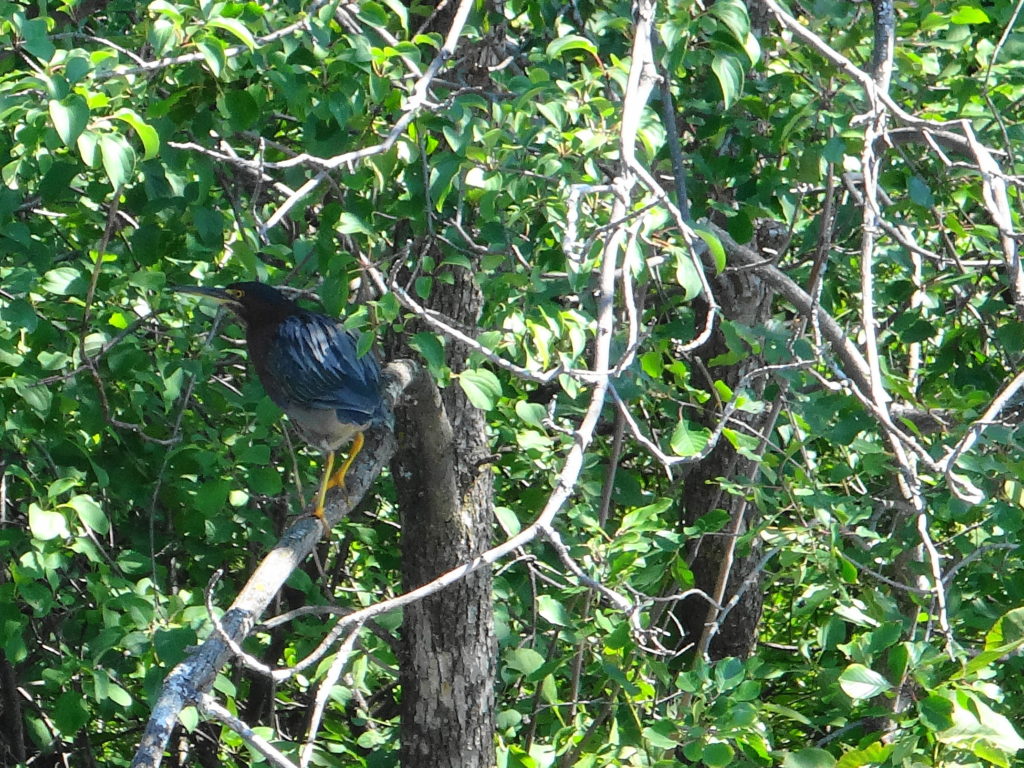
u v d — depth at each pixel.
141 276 9.48
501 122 8.73
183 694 6.02
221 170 10.08
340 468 10.18
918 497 7.49
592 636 10.42
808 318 9.22
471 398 7.80
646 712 10.59
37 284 8.96
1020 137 10.53
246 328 10.41
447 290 10.20
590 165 8.10
